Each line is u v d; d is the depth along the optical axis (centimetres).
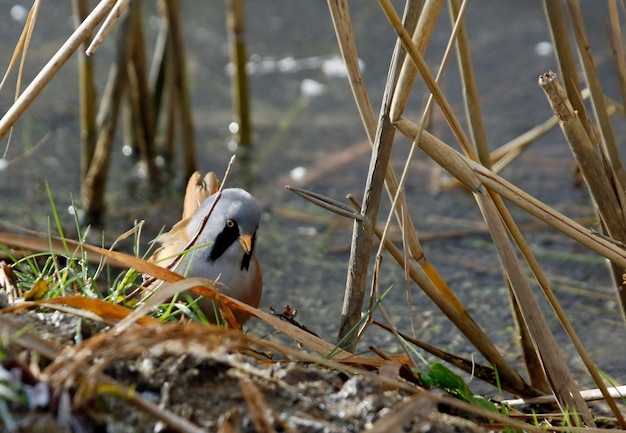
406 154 1605
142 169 1500
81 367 559
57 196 1395
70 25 1922
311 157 1581
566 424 736
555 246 1348
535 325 749
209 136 1630
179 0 1391
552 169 1545
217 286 905
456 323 838
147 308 616
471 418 701
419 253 818
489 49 1912
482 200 728
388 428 563
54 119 1631
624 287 865
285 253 1308
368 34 1969
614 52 854
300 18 2053
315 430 579
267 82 1831
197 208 946
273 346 628
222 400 588
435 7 700
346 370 632
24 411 539
